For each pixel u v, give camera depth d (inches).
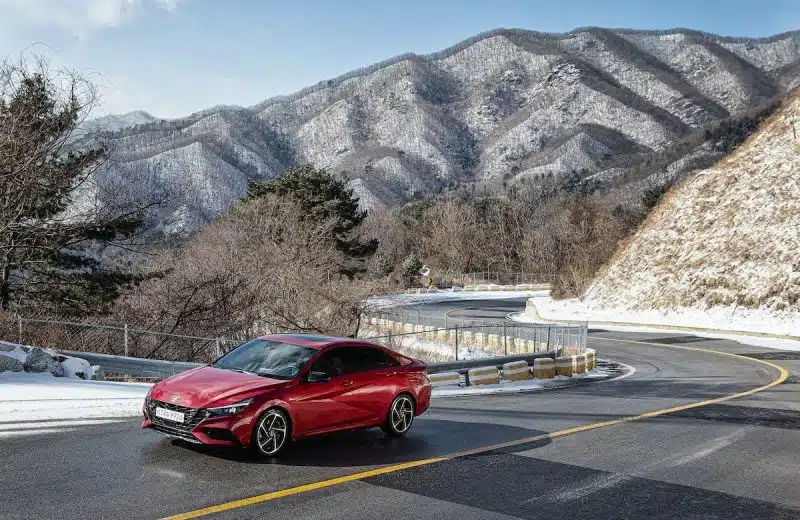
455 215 4768.7
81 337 826.8
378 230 4933.6
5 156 689.0
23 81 713.0
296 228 1775.3
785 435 440.8
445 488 289.4
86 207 844.6
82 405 434.9
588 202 4731.8
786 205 1770.4
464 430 428.5
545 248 4579.2
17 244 796.6
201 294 1037.8
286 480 289.4
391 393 386.6
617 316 1927.9
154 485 272.8
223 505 250.7
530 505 270.5
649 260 2038.6
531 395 655.1
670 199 2148.1
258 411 316.5
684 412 534.9
